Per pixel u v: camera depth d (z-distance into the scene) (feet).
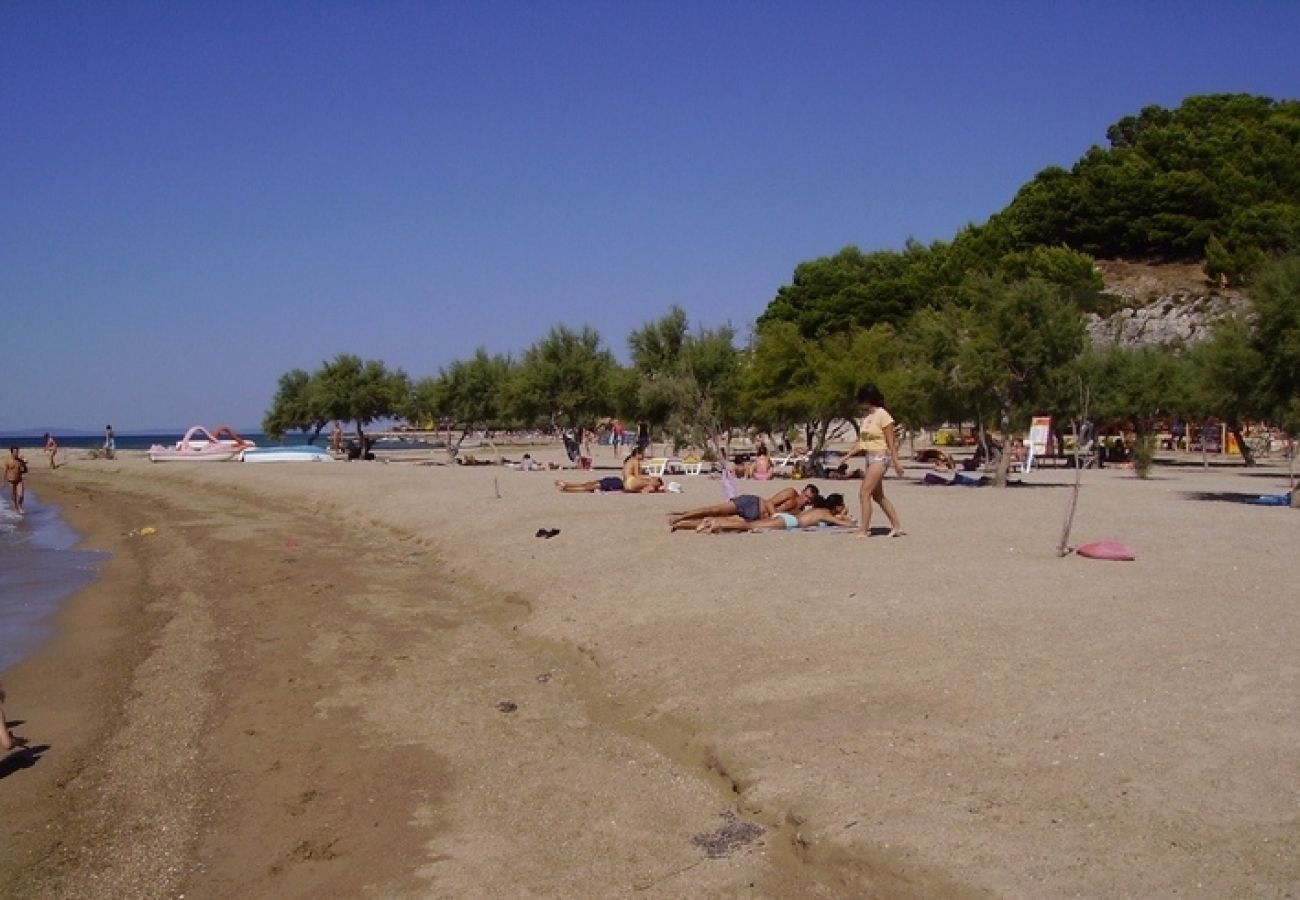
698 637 33.14
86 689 35.50
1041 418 129.29
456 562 58.03
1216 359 82.28
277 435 255.50
